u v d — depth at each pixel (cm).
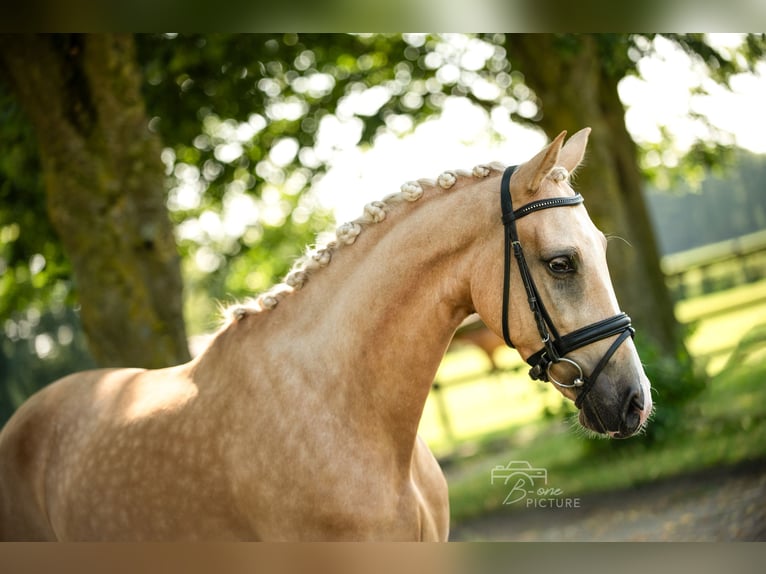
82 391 316
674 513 563
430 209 244
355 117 981
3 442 326
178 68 823
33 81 547
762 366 824
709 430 714
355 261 248
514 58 909
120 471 269
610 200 847
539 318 226
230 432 244
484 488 738
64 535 290
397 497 237
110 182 558
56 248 766
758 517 512
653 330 837
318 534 231
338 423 234
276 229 1198
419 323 239
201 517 251
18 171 718
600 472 702
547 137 930
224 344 262
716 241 1977
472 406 1305
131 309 550
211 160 971
